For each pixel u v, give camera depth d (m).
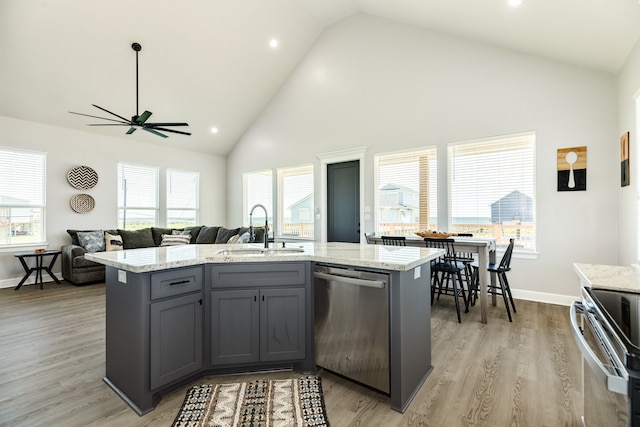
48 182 5.23
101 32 4.23
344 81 5.54
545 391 1.97
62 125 5.34
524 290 4.00
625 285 1.35
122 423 1.69
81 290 4.66
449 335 2.90
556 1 2.67
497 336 2.87
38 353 2.55
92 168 5.71
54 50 4.21
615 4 2.41
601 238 3.52
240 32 5.04
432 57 4.62
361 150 5.30
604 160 3.50
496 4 3.11
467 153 4.38
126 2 4.05
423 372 2.12
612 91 3.46
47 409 1.81
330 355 2.09
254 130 7.03
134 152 6.29
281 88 6.44
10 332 3.00
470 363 2.35
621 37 2.79
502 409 1.79
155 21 4.39
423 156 4.76
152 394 1.82
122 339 1.93
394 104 4.97
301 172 6.26
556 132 3.75
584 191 3.60
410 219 4.88
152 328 1.81
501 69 4.09
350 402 1.86
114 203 6.00
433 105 4.61
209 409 1.78
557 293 3.79
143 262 1.86
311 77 5.97
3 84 4.38
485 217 4.25
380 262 1.81
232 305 2.11
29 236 5.09
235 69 5.62
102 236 5.55
